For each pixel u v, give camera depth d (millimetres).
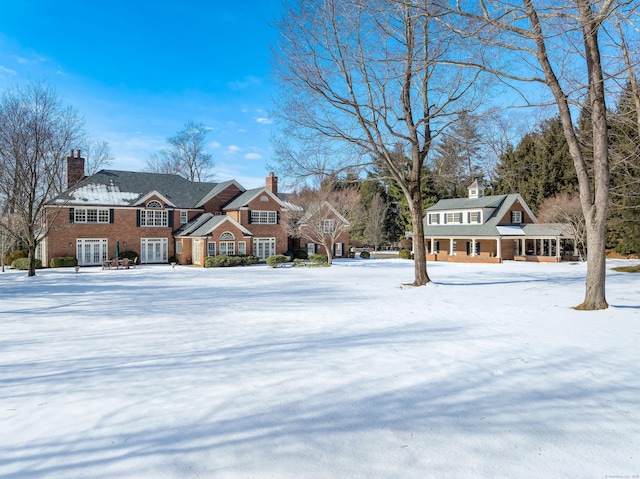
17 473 3088
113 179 38406
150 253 37562
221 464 3164
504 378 5133
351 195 35375
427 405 4297
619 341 7055
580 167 10836
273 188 42875
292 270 28547
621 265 28969
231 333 7965
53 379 5238
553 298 12969
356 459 3230
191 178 57781
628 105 13188
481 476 2990
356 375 5273
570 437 3586
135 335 7855
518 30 9555
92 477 3016
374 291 15367
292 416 4035
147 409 4246
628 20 7906
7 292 16406
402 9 12500
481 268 29016
